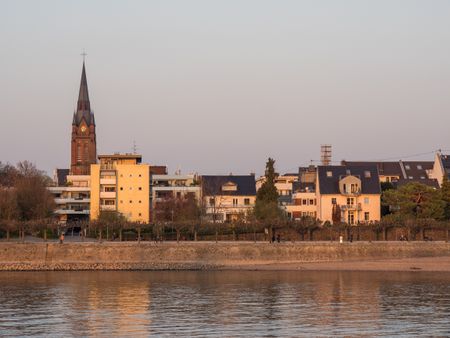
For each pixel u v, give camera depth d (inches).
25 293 7278.5
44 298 6978.4
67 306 6550.2
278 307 6491.1
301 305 6594.5
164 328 5639.8
